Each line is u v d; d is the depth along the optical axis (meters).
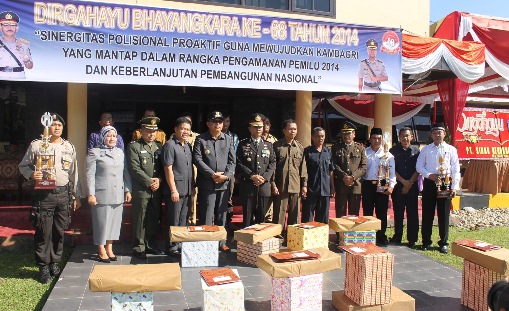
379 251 4.12
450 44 7.82
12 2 5.68
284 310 3.92
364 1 9.50
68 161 5.07
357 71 7.14
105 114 6.58
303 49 6.84
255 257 5.44
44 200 4.89
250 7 8.57
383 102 9.07
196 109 10.34
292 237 5.58
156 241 5.97
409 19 9.97
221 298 3.77
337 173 6.53
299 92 8.48
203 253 5.39
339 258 4.05
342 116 12.63
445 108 9.66
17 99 9.38
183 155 5.73
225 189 5.93
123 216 6.94
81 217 6.92
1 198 8.15
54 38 5.84
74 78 5.94
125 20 6.07
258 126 6.05
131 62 6.12
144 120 5.66
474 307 4.30
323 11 9.14
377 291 3.99
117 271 3.63
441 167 6.28
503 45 9.01
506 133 13.82
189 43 6.32
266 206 6.14
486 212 9.77
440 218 6.48
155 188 5.61
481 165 10.74
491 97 14.23
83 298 4.39
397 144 6.84
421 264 5.77
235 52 6.52
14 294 4.57
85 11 5.93
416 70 7.56
